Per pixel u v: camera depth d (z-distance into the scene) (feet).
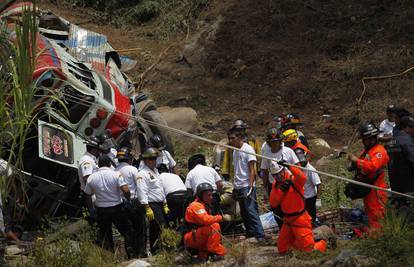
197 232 72.28
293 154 77.46
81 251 71.56
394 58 142.82
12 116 74.43
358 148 119.34
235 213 85.71
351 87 140.05
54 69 90.17
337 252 67.15
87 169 81.97
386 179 97.50
